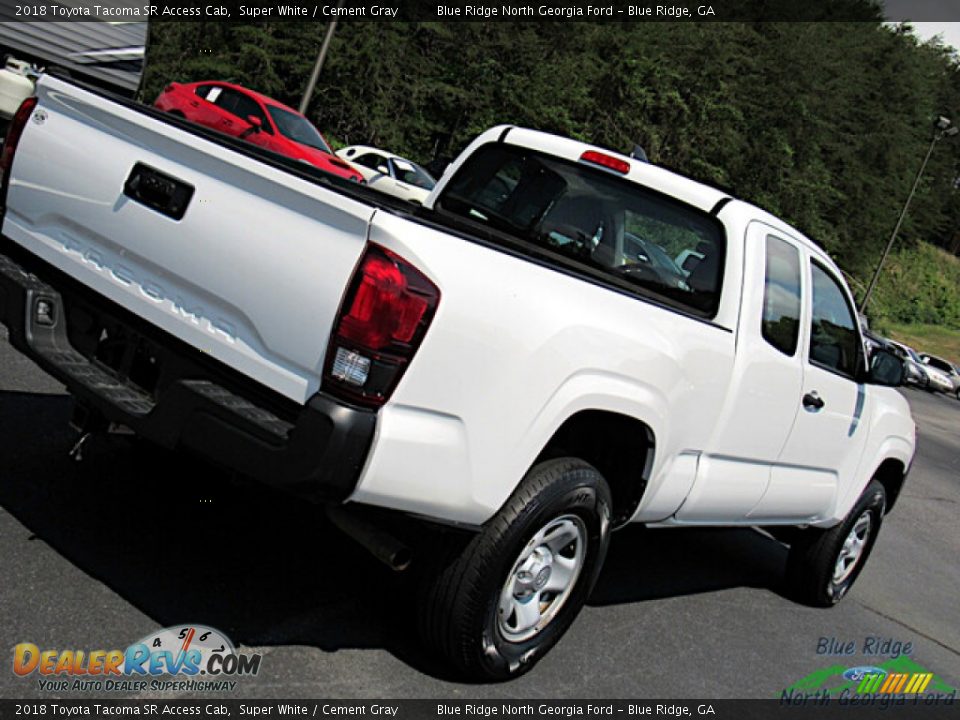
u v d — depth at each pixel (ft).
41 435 14.66
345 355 8.79
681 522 13.48
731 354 12.75
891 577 22.70
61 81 11.21
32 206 11.25
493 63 114.62
